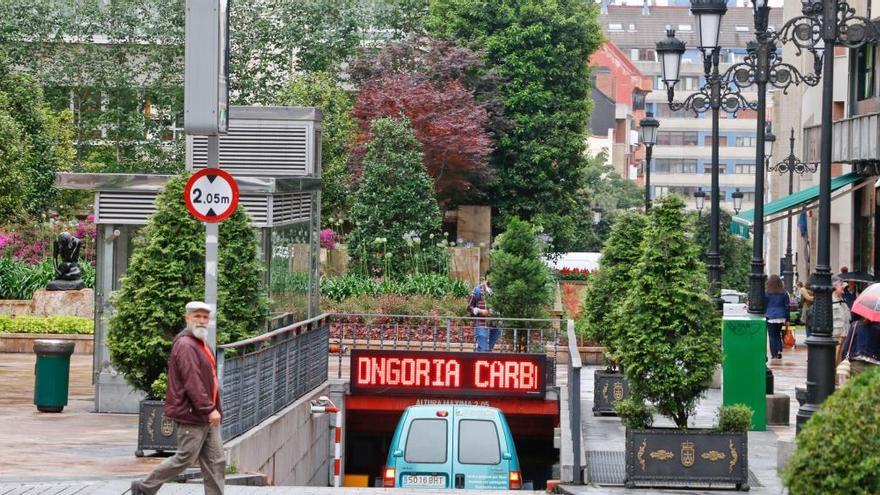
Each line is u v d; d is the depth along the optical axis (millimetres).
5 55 65375
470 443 23062
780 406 25250
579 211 81750
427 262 51188
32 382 30578
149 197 25484
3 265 46500
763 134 29578
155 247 21750
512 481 22969
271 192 25719
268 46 73312
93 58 73250
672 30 33375
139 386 21891
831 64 20375
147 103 74188
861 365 21453
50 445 20812
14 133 53156
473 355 30172
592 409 27203
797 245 75625
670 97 33031
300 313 29750
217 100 18062
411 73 62656
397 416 33688
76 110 74562
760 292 29469
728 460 18172
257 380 22234
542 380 30031
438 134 58312
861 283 42125
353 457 33781
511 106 68125
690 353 18172
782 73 30172
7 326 39188
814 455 10312
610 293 27594
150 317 21516
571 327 22422
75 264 43500
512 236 39781
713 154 33375
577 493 17969
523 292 38969
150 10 74250
